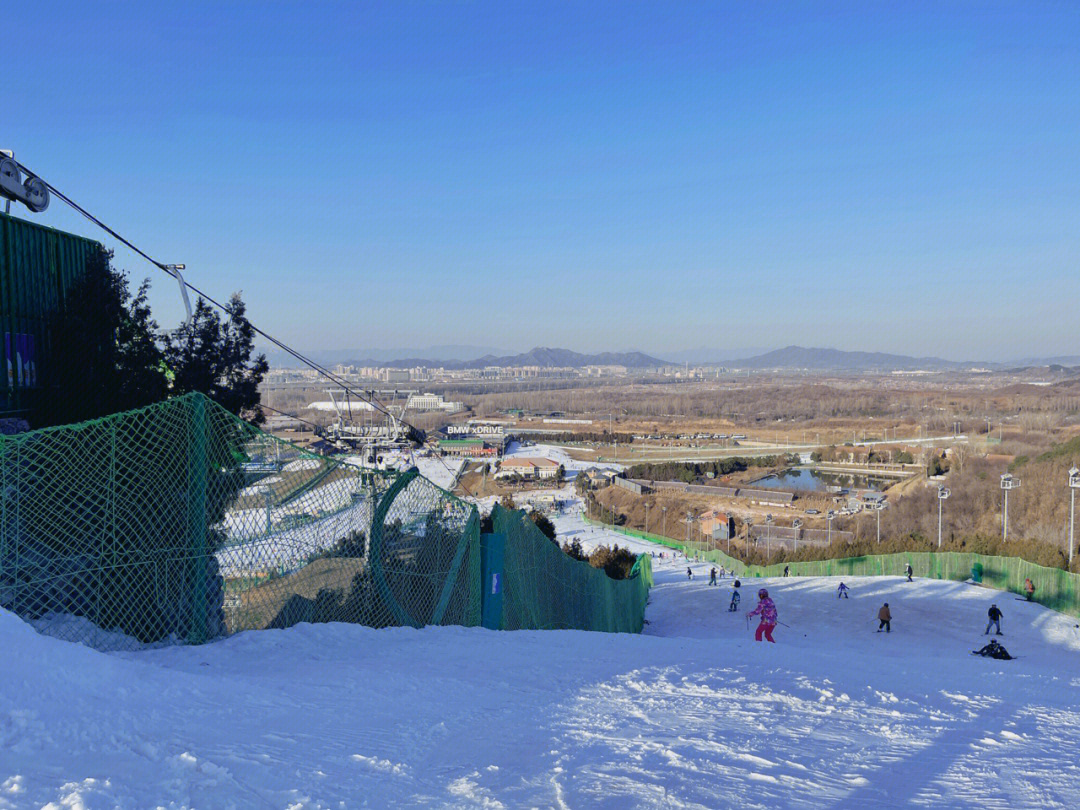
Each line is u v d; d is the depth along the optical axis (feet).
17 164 30.76
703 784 13.06
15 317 32.73
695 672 26.05
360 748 14.03
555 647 30.35
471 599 35.94
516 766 13.82
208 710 15.23
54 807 9.21
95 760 11.37
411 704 18.10
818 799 12.82
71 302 36.22
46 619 19.69
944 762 15.98
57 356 35.45
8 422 30.09
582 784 12.78
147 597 22.25
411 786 12.38
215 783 11.04
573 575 52.13
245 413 43.83
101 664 15.71
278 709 16.16
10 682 13.48
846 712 20.85
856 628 79.00
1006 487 149.89
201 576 23.34
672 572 173.06
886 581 111.65
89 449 20.97
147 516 22.29
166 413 22.80
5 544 18.90
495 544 37.65
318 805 10.85
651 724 17.81
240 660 21.49
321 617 27.61
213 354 41.29
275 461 26.20
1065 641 72.74
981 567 111.55
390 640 27.35
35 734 11.96
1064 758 17.06
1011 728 20.53
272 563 25.81
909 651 65.98
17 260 32.96
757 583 119.96
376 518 29.78
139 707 14.44
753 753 15.46
